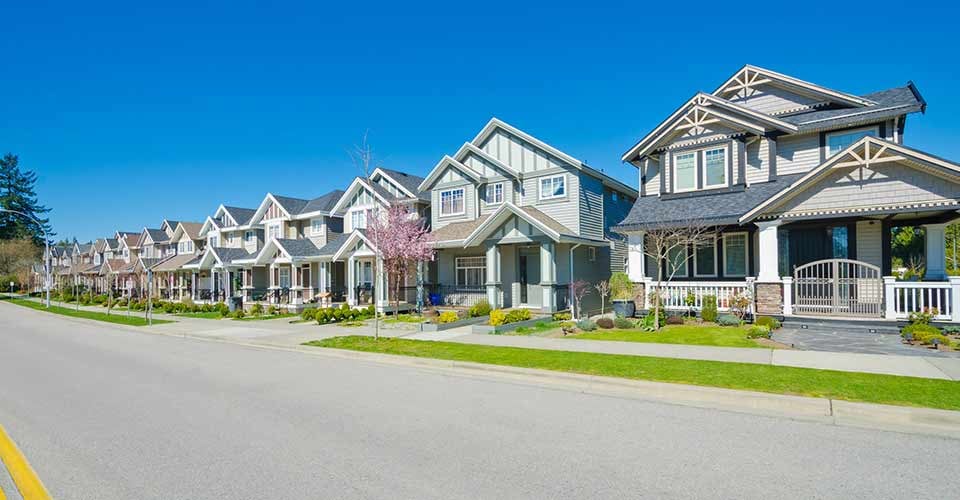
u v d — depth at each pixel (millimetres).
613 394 8031
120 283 56406
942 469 4832
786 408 7016
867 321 13359
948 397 6871
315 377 9836
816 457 5168
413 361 11328
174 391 8734
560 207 22750
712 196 17953
